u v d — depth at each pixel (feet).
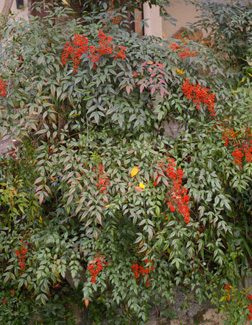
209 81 8.95
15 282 8.85
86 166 7.62
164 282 9.04
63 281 9.72
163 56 8.17
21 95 7.59
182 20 13.94
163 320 9.75
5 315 8.70
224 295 9.48
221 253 8.77
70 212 8.54
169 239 8.29
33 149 8.06
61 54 7.82
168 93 7.77
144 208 7.80
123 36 8.07
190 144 8.32
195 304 9.96
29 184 8.05
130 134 8.28
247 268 10.07
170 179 7.94
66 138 9.01
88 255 8.80
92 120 8.16
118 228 8.56
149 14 12.80
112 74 8.11
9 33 7.65
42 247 8.29
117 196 7.64
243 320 9.43
